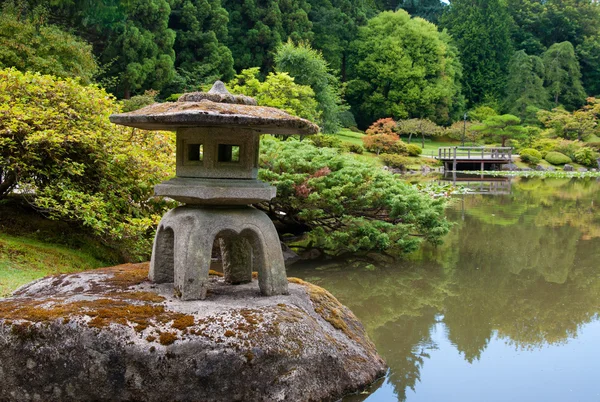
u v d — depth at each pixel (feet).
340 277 30.45
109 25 86.43
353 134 129.70
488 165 120.88
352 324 16.38
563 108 160.66
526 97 157.89
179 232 13.97
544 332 21.45
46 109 23.84
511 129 131.44
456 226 47.32
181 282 13.67
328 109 93.04
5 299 13.78
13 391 11.62
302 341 12.86
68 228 25.99
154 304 13.00
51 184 23.95
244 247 16.19
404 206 33.04
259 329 12.36
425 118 153.48
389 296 26.84
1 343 11.60
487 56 173.58
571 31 188.44
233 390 11.74
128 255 26.63
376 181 34.91
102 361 11.44
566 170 123.95
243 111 13.10
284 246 35.76
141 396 11.46
